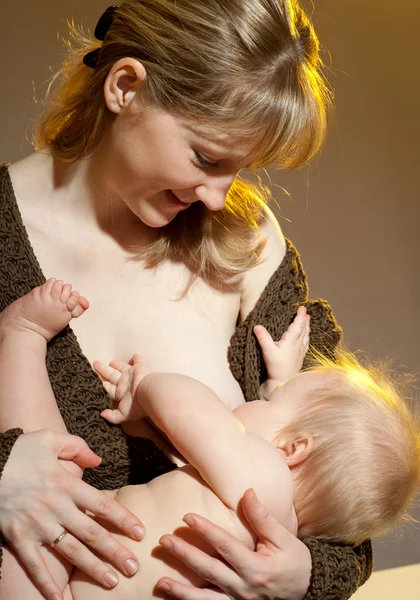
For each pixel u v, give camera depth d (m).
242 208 1.65
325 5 3.79
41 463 1.24
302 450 1.42
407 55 3.88
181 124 1.29
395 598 2.34
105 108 1.39
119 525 1.25
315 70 1.38
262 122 1.28
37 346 1.38
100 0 3.23
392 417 1.47
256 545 1.32
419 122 3.85
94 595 1.26
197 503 1.31
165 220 1.42
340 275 3.57
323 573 1.33
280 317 1.65
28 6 3.14
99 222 1.51
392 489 1.43
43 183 1.51
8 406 1.33
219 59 1.25
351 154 3.72
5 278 1.45
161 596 1.26
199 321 1.56
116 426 1.44
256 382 1.57
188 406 1.34
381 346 3.50
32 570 1.22
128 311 1.51
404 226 3.71
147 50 1.30
